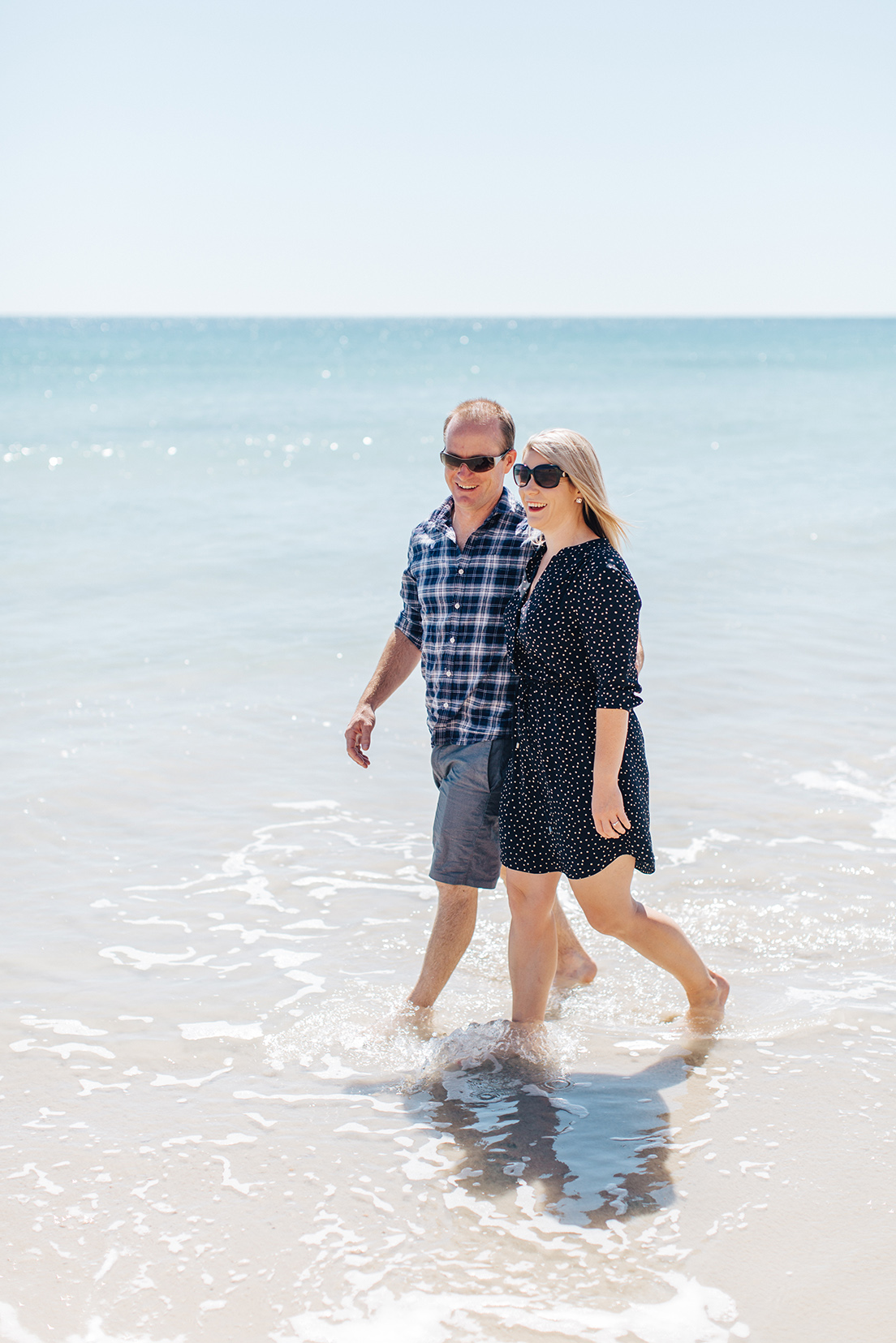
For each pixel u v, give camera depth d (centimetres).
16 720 595
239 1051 320
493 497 340
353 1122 287
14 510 1238
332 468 1659
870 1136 278
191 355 7050
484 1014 345
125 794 507
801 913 398
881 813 484
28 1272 233
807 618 808
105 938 385
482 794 336
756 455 1836
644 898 409
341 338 12150
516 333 15250
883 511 1252
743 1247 241
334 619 801
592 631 298
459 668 337
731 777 524
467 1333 218
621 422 2491
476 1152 274
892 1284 230
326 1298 227
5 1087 299
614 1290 229
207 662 700
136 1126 284
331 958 375
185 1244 242
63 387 3816
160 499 1342
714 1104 293
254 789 517
